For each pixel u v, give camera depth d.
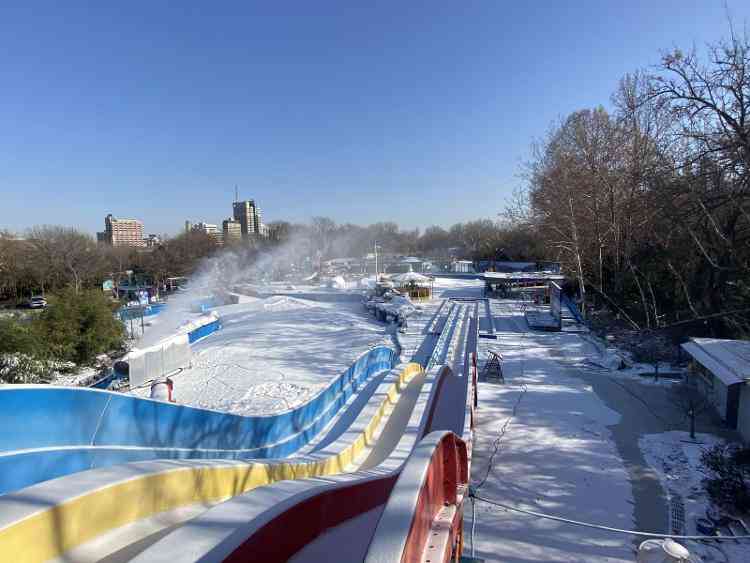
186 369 25.03
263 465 7.27
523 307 42.16
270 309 45.44
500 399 17.77
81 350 23.39
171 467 5.20
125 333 27.95
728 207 16.72
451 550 3.17
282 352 27.78
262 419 12.06
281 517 3.67
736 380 13.86
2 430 5.98
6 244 57.09
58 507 3.67
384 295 45.81
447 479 3.93
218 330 38.03
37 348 20.45
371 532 4.80
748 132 15.09
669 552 5.80
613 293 34.75
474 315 38.50
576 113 43.88
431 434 3.74
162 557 2.67
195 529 3.09
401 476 2.86
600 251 35.47
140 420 8.45
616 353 23.98
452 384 16.38
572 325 33.81
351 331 32.88
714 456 11.58
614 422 15.26
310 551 4.10
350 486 5.37
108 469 4.65
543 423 15.26
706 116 17.34
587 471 11.94
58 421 6.80
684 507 10.19
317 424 14.32
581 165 39.19
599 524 9.65
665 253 22.91
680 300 23.38
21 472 6.07
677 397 17.39
